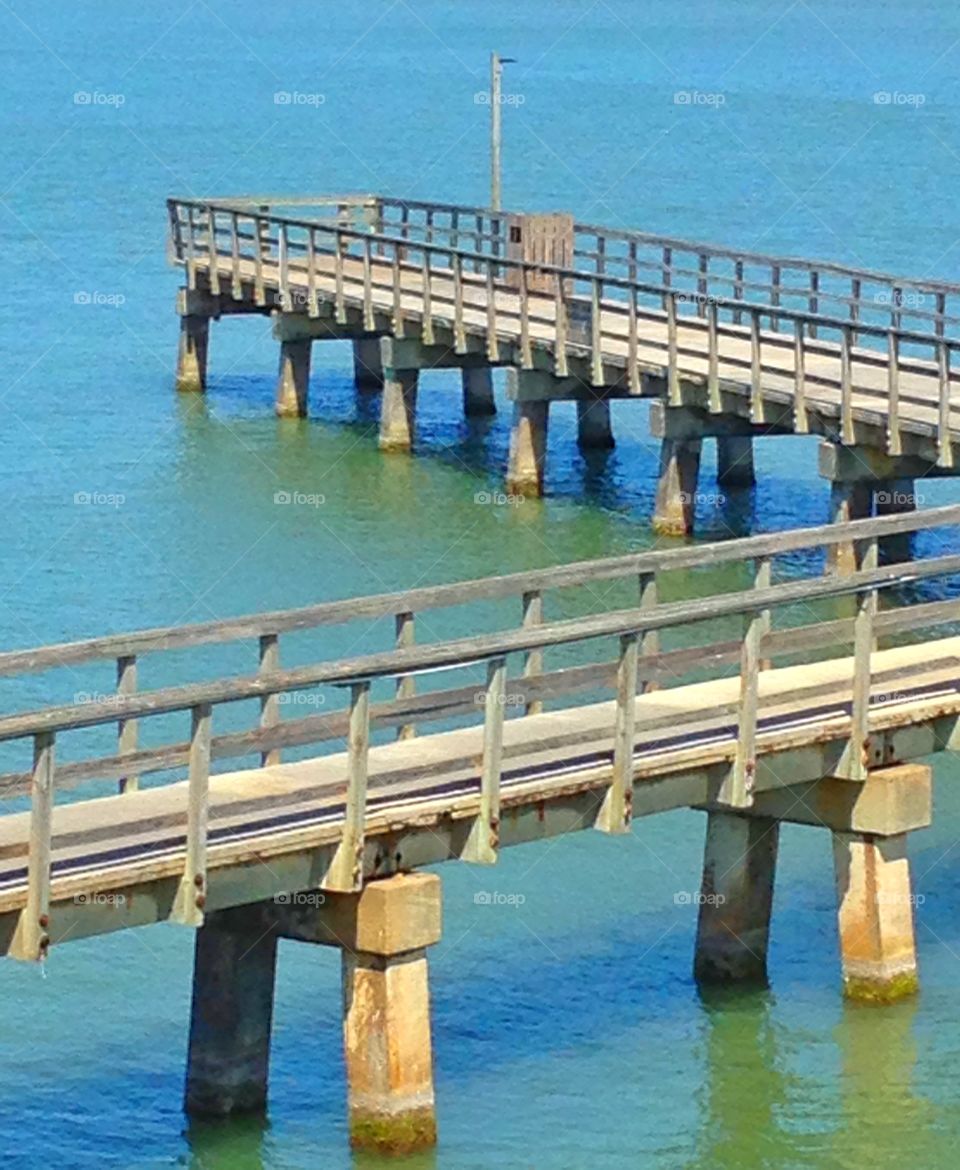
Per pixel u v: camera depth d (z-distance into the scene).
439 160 170.50
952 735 38.56
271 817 32.56
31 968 39.28
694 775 36.41
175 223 86.50
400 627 35.28
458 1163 33.38
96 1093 35.25
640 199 145.25
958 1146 34.50
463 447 78.31
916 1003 38.28
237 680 31.12
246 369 90.81
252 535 66.81
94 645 32.47
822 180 152.38
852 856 38.00
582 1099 35.44
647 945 40.25
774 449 77.44
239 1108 34.47
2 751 48.84
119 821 32.16
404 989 32.94
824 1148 34.50
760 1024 37.69
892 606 59.88
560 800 34.88
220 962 34.16
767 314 65.19
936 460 59.38
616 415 82.50
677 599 60.97
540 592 36.72
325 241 110.69
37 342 93.81
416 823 33.19
